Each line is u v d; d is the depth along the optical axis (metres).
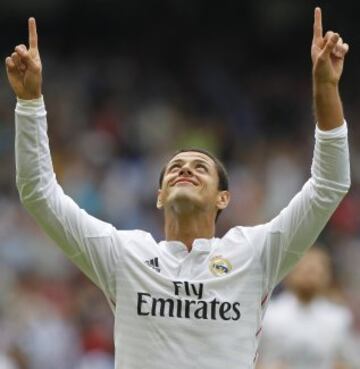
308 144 72.94
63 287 52.75
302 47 86.56
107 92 76.75
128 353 18.81
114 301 19.34
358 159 68.69
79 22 86.94
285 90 81.19
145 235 19.67
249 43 86.81
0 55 85.19
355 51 84.31
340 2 86.44
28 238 55.88
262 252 19.27
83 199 61.34
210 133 73.06
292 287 34.66
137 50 85.88
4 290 50.72
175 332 18.66
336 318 34.47
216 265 19.11
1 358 41.84
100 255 19.30
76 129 70.94
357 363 34.41
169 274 19.05
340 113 18.94
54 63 79.94
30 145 19.05
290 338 34.28
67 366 47.88
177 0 88.25
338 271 57.03
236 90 80.75
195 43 86.62
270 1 87.62
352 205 62.12
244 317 18.88
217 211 20.22
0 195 61.56
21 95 19.09
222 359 18.58
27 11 86.19
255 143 72.62
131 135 71.75
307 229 19.16
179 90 80.06
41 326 48.12
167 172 19.95
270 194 63.50
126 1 87.75
